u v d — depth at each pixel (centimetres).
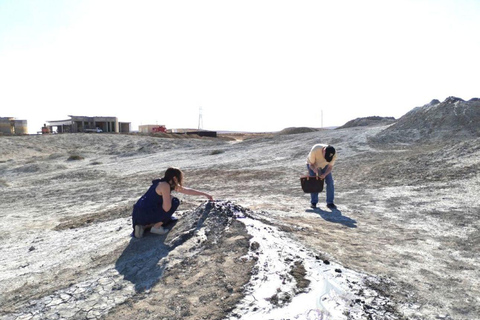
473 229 467
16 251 575
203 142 3569
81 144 3588
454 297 270
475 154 1018
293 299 240
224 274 291
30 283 376
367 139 2302
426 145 1930
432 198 690
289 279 270
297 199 809
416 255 373
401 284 291
